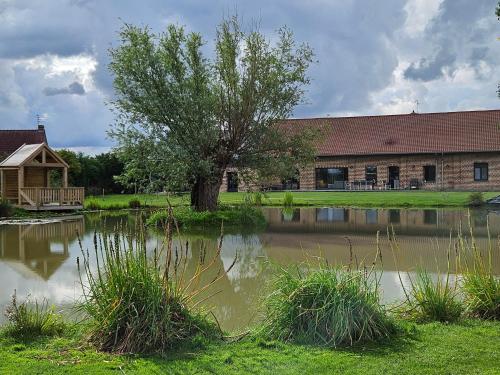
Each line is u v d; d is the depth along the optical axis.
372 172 49.12
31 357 5.67
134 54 21.75
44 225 22.03
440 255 13.00
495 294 7.23
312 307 6.38
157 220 20.58
